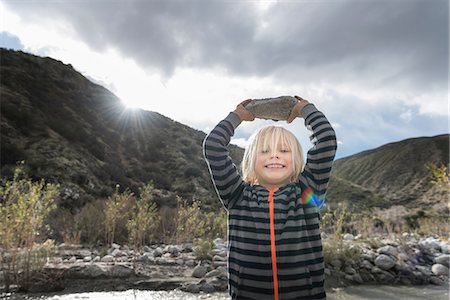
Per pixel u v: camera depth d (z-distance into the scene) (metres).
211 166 1.39
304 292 1.18
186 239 9.52
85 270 5.56
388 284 6.33
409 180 56.56
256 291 1.20
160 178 24.98
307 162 1.37
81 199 16.34
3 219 5.29
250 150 1.45
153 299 4.80
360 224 12.45
